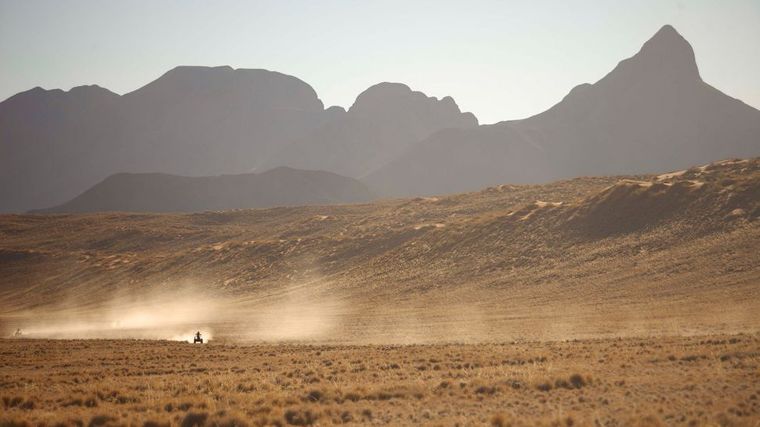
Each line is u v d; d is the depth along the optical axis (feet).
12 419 178.81
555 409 184.75
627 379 223.51
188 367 327.26
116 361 364.99
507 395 207.00
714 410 170.71
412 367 284.82
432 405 197.98
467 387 219.41
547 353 308.40
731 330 390.01
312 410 190.39
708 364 246.27
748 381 206.59
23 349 445.37
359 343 470.39
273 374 278.87
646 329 424.87
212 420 175.73
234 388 237.86
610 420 166.30
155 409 201.77
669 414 168.96
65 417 186.60
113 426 177.88
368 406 200.13
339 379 258.57
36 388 254.88
